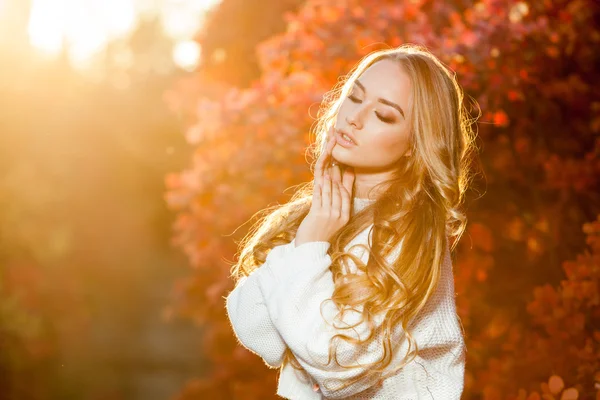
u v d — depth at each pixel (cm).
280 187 648
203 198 707
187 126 960
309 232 284
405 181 289
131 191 2202
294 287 270
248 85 1020
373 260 274
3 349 1123
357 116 286
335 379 269
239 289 297
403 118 285
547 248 546
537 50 553
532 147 561
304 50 653
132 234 2206
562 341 480
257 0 996
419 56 295
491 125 556
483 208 567
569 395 439
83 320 1438
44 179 1398
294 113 639
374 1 658
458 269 546
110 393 1345
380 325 269
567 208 554
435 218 282
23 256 1212
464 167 357
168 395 1347
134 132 2161
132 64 2784
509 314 549
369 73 291
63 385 1287
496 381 507
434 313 284
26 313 1160
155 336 1722
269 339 282
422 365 282
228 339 776
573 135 569
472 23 570
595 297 469
